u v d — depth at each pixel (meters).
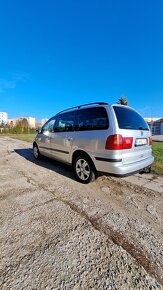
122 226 2.16
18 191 3.26
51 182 3.77
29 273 1.48
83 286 1.37
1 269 1.52
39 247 1.79
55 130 4.58
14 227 2.12
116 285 1.39
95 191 3.26
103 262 1.61
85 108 3.51
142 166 3.21
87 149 3.32
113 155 2.81
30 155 7.21
